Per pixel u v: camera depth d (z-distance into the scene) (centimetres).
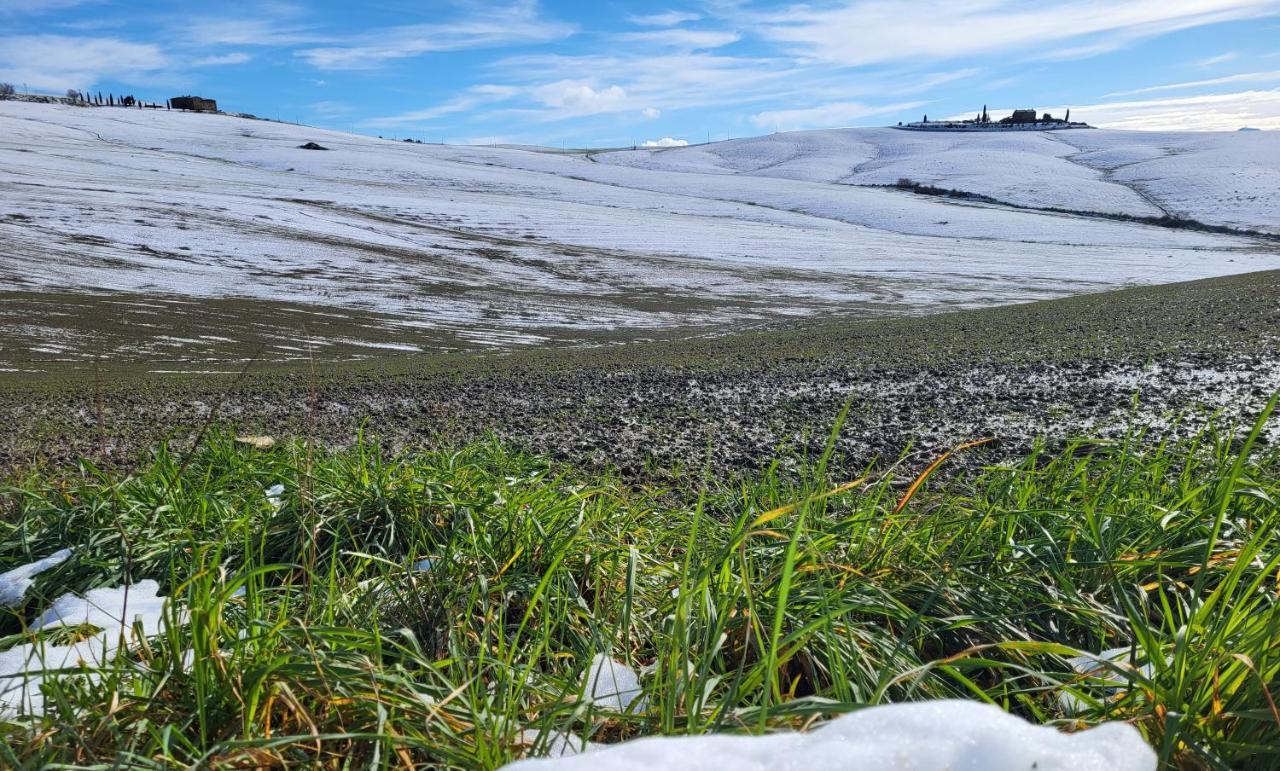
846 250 5425
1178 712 175
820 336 1948
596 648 257
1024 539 316
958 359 1255
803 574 274
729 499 410
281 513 373
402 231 5088
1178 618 255
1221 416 745
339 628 231
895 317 2942
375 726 200
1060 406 852
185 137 11231
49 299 2625
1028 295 3803
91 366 1750
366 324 2603
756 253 5141
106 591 329
